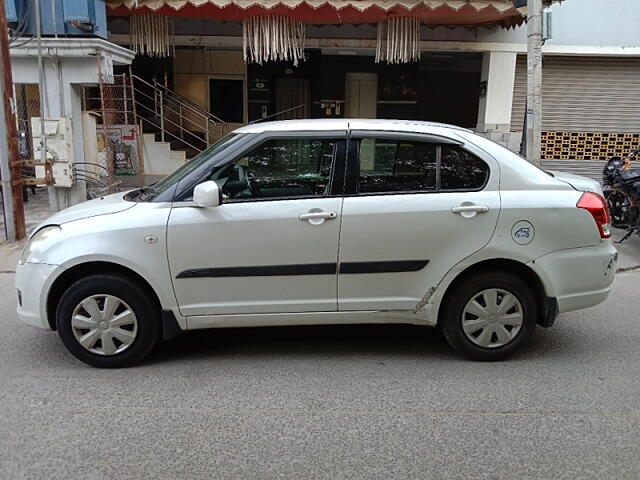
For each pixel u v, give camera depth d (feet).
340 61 44.88
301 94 47.11
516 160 14.06
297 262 13.41
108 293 13.43
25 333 16.22
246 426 11.23
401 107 45.93
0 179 28.86
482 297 13.97
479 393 12.66
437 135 13.85
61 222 13.74
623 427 11.26
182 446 10.53
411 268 13.61
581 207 13.76
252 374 13.58
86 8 29.45
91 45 29.81
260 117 46.73
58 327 13.60
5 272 22.89
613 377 13.52
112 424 11.27
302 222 13.28
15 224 26.99
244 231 13.23
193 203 13.33
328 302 13.73
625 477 9.65
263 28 34.22
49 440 10.68
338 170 13.58
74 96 31.99
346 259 13.46
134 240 13.14
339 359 14.48
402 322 14.06
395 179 13.74
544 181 13.97
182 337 15.96
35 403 12.10
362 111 46.26
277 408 11.96
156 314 13.70
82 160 32.83
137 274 13.44
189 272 13.28
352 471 9.79
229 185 13.69
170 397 12.41
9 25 29.19
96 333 13.58
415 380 13.29
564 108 40.63
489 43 38.75
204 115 44.14
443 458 10.18
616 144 41.14
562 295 13.91
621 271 23.89
